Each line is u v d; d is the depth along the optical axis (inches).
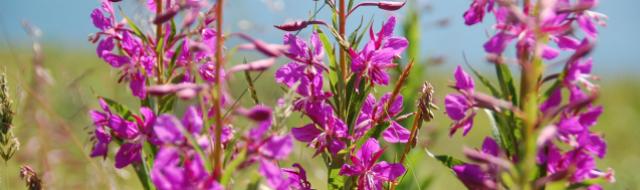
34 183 23.0
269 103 30.0
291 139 17.5
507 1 17.7
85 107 30.9
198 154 17.4
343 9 20.8
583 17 18.0
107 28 20.7
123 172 29.0
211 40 18.7
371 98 21.2
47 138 31.1
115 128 19.6
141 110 19.6
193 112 17.6
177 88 17.2
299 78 20.3
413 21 30.0
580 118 17.9
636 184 31.9
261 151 17.5
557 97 18.1
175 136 17.4
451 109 18.5
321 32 20.2
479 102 18.1
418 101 21.2
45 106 30.0
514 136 18.4
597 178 18.3
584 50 17.4
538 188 18.5
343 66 20.9
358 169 20.4
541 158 18.3
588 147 18.2
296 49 20.3
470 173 18.4
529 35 17.8
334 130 20.3
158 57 20.6
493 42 18.0
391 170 20.6
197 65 20.5
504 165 17.1
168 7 20.7
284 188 17.8
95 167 28.6
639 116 60.6
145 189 20.1
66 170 32.2
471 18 18.5
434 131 32.0
